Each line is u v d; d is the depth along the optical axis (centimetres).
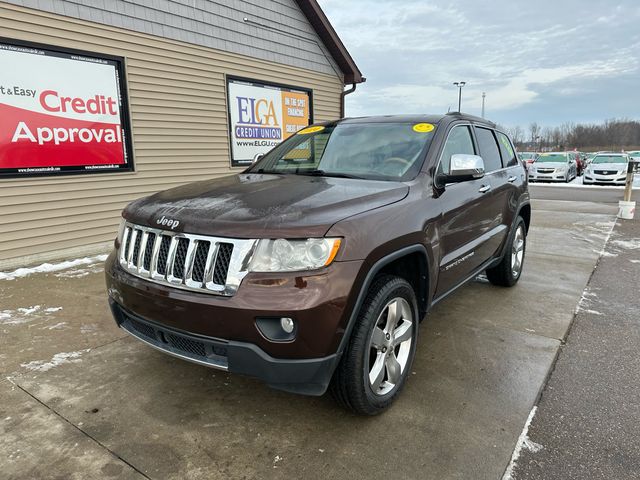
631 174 1011
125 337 367
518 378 308
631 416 265
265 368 219
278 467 222
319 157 362
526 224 535
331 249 223
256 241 220
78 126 625
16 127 565
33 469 218
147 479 213
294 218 227
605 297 476
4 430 247
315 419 262
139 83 694
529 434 248
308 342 217
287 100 978
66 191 622
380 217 253
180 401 279
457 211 335
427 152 328
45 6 575
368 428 253
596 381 304
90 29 624
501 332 384
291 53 970
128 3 665
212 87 811
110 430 249
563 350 351
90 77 631
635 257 654
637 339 371
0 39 538
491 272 495
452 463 226
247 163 897
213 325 221
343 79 1135
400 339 276
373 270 239
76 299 453
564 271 579
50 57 586
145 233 258
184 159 779
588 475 217
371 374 257
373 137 361
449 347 355
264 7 894
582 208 1211
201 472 218
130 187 700
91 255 646
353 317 230
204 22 780
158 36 711
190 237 234
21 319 401
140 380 302
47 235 610
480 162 314
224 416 264
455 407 274
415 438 245
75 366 319
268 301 213
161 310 238
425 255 285
